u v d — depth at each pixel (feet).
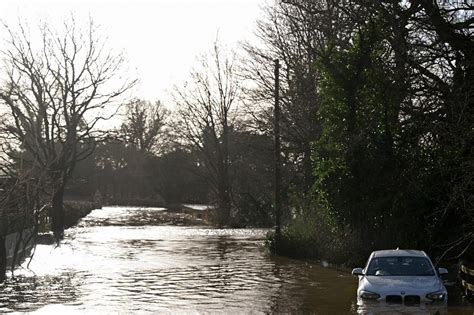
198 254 111.75
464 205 65.16
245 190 212.23
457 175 73.05
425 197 79.41
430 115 75.36
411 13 80.28
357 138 86.79
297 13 136.67
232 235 164.14
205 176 254.27
